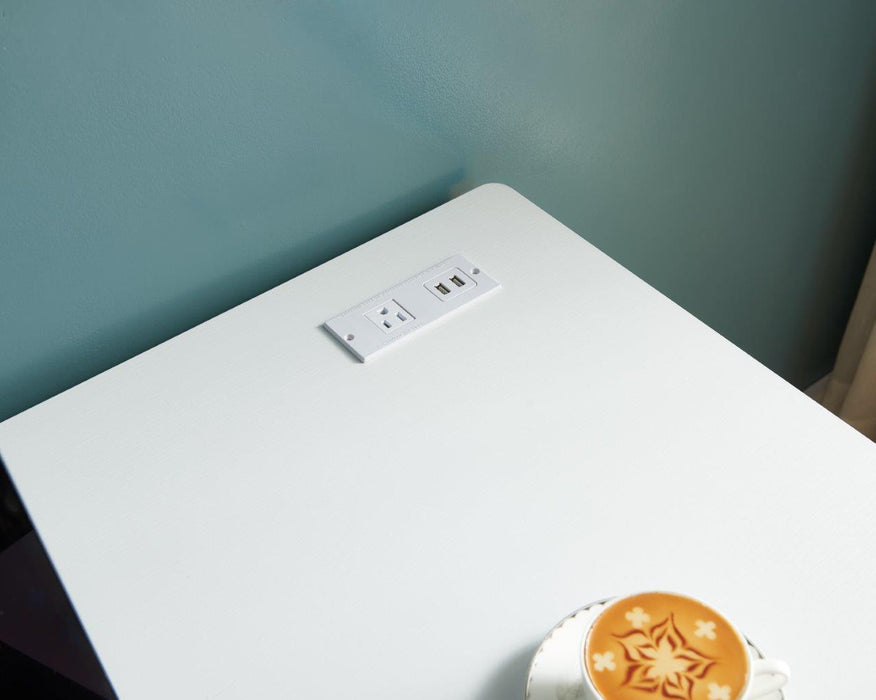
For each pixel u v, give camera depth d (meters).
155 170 0.88
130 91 0.83
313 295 0.97
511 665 0.70
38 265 0.87
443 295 0.96
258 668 0.71
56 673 1.01
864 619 0.71
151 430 0.86
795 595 0.72
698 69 1.22
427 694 0.69
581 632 0.70
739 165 1.38
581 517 0.78
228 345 0.93
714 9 1.17
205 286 0.99
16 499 0.94
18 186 0.82
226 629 0.73
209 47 0.85
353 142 0.99
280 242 1.01
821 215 1.58
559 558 0.75
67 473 0.83
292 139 0.95
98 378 0.90
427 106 1.02
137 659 0.72
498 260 1.00
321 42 0.91
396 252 1.01
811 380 1.88
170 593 0.75
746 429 0.83
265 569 0.76
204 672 0.71
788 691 0.67
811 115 1.41
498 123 1.09
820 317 1.77
